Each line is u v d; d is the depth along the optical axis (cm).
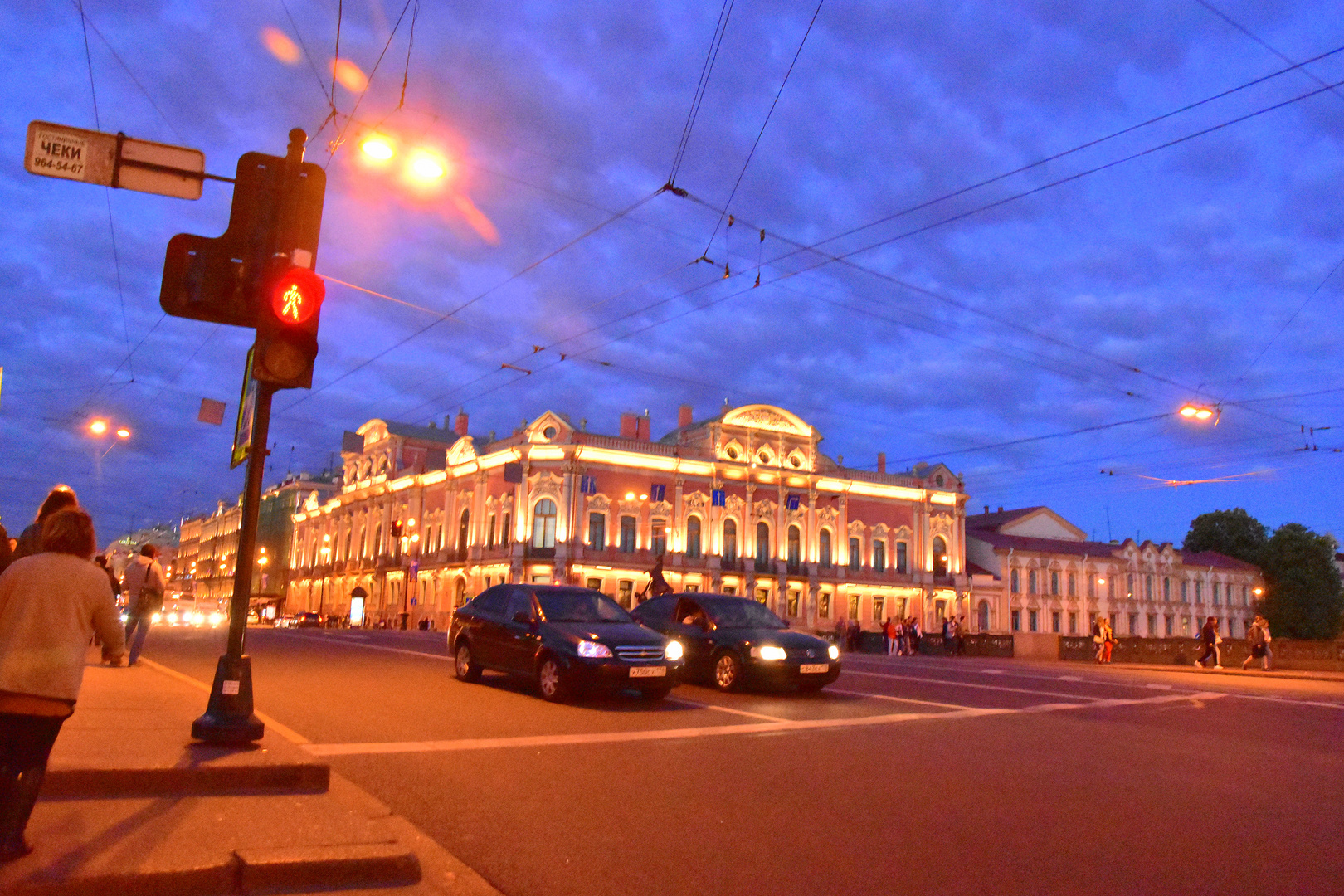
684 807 632
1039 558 6625
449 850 527
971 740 945
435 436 7200
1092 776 789
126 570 1252
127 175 667
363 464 7294
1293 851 582
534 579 5109
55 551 450
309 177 668
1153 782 775
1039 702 1337
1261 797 730
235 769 577
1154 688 1695
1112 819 645
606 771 731
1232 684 2061
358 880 461
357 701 1059
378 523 6838
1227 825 641
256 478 680
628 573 5253
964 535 6450
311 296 647
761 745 870
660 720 1013
